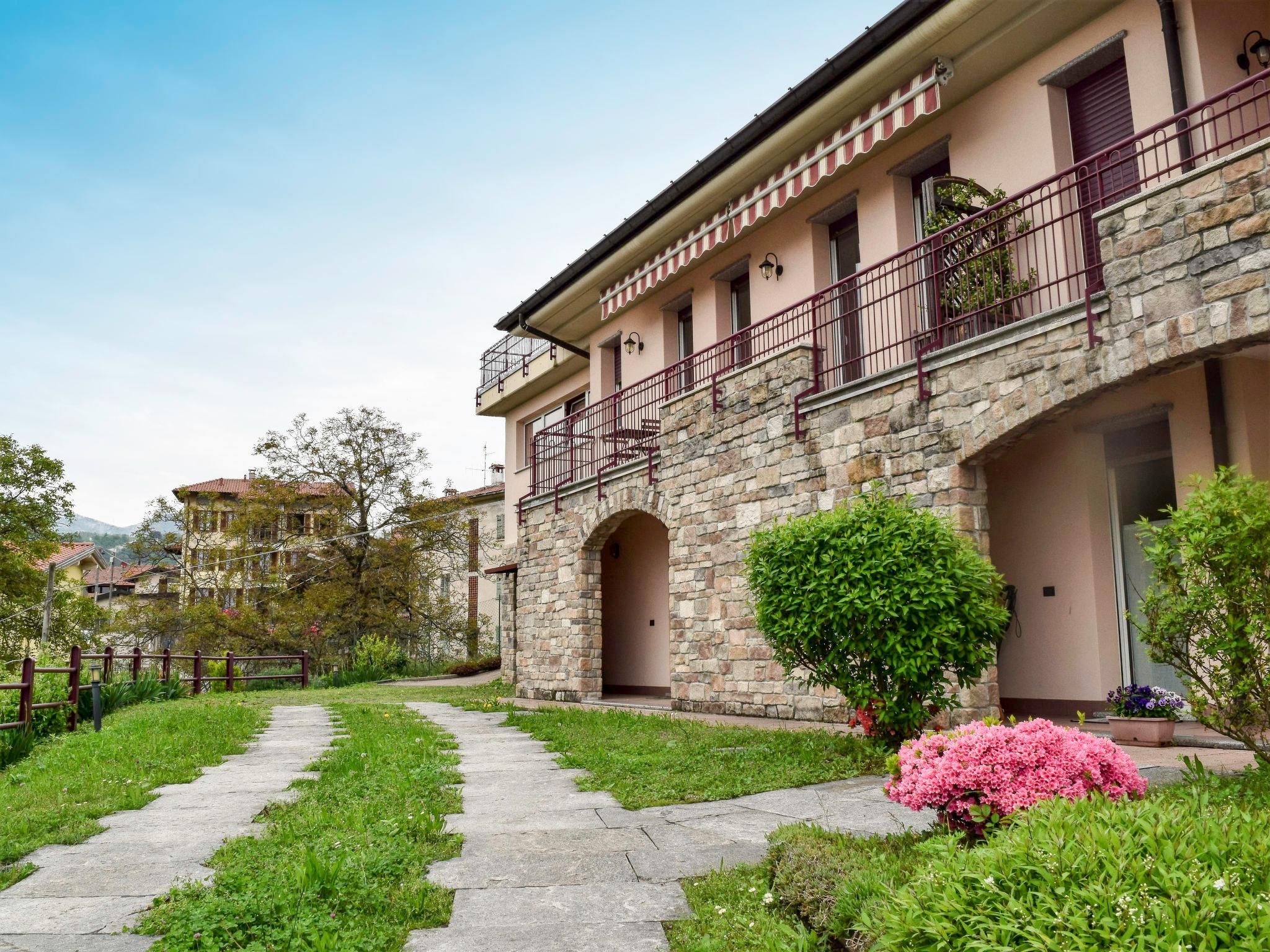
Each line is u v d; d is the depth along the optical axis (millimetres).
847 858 3816
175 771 7691
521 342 22344
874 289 11641
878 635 7035
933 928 2273
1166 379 8844
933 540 7008
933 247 9164
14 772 8133
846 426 9852
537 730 10297
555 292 17703
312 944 3326
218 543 34219
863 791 6051
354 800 6156
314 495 30938
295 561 32000
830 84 10836
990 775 3791
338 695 18750
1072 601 9555
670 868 4488
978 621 6840
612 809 5957
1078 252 9297
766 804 5840
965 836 3771
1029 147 9844
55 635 33062
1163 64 8609
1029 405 7812
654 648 16438
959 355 8555
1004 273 9438
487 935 3586
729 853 4715
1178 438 8727
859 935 3094
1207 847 2293
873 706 7105
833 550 7281
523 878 4352
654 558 16656
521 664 17453
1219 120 8203
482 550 33844
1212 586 4578
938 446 8719
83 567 51469
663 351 16406
